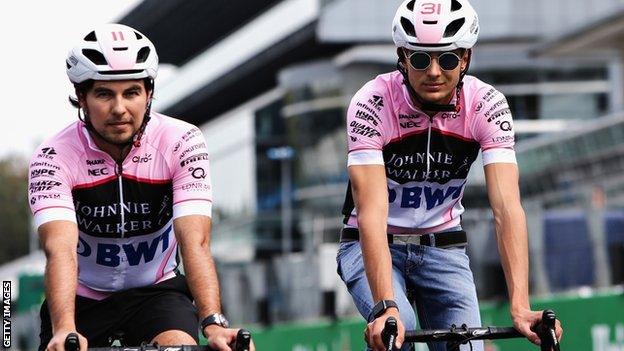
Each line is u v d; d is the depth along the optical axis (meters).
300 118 46.91
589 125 27.44
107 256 6.58
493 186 6.60
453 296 6.84
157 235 6.57
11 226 79.75
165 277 6.73
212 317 5.84
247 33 48.88
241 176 53.78
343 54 46.22
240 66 49.03
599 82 44.81
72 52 6.00
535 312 6.10
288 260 21.41
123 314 6.64
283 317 21.47
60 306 5.87
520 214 6.49
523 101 44.72
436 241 6.89
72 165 6.32
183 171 6.34
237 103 53.53
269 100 52.59
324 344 17.14
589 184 27.25
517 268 6.38
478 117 6.65
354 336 16.64
